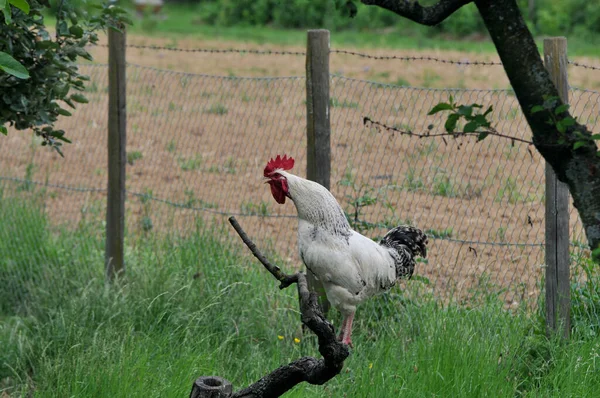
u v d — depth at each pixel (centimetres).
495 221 1900
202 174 2405
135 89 3259
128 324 1249
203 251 1460
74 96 1060
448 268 1588
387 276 1138
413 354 1158
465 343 1142
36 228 1644
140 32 6700
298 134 2769
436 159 2403
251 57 5288
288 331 1307
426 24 612
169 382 1115
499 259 1658
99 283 1480
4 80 957
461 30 6188
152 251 1562
